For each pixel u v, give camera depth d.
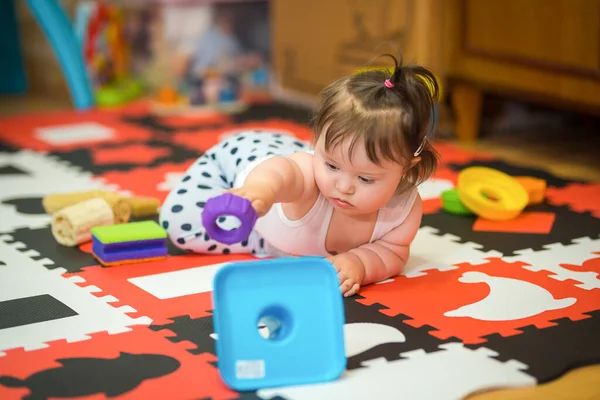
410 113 1.01
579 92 1.81
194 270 1.21
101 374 0.88
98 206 1.34
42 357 0.92
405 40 2.16
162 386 0.85
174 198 1.29
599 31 1.73
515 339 0.96
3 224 1.44
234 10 2.92
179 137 2.18
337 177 1.04
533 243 1.33
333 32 2.43
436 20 2.09
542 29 1.87
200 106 2.54
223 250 1.27
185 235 1.26
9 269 1.21
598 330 0.99
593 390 0.86
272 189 0.98
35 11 2.57
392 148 1.00
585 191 1.65
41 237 1.36
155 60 2.95
